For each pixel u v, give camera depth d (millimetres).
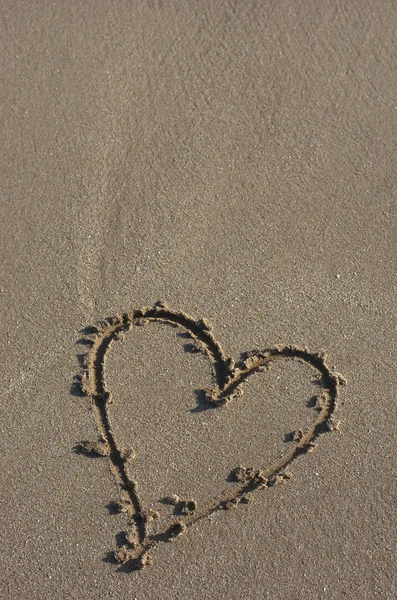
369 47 1724
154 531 1463
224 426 1506
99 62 1696
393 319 1562
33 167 1627
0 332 1539
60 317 1548
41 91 1676
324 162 1644
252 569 1451
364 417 1514
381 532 1468
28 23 1724
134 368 1526
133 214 1603
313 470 1490
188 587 1443
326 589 1446
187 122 1659
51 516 1466
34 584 1442
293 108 1674
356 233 1604
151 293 1561
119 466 1488
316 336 1548
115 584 1443
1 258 1575
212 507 1475
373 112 1680
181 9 1739
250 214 1606
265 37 1723
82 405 1511
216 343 1534
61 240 1587
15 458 1486
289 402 1518
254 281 1570
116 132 1650
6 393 1514
